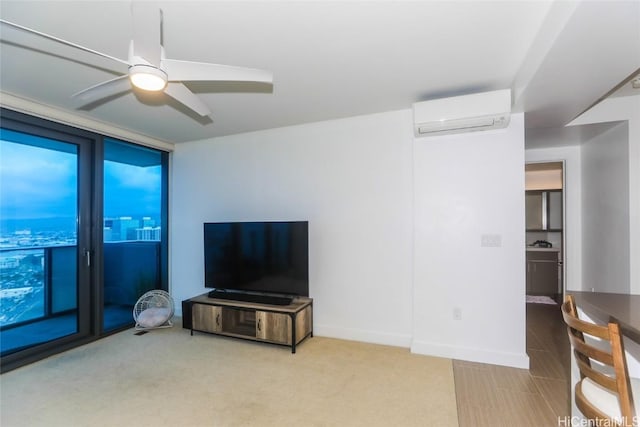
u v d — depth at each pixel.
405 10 1.59
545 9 1.57
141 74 1.53
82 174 3.25
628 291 2.93
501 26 1.72
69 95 2.64
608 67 1.87
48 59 2.05
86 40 1.85
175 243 4.21
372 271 3.17
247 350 2.99
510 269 2.65
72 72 2.23
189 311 3.41
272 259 3.28
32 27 1.72
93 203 3.32
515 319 2.63
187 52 1.99
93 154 3.34
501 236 2.67
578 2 1.32
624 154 2.99
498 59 2.09
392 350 2.96
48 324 3.17
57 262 3.21
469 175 2.75
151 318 3.54
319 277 3.37
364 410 2.03
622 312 1.45
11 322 2.91
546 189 5.44
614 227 3.17
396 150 3.09
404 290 3.05
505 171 2.67
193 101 2.12
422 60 2.11
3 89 2.52
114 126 3.43
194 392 2.26
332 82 2.44
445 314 2.81
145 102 2.79
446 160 2.82
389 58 2.08
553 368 2.59
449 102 2.57
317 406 2.08
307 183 3.46
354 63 2.14
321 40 1.87
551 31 1.62
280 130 3.59
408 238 3.04
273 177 3.63
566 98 2.34
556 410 2.02
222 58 2.07
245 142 3.78
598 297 1.76
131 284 4.13
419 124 2.65
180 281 4.18
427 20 1.68
